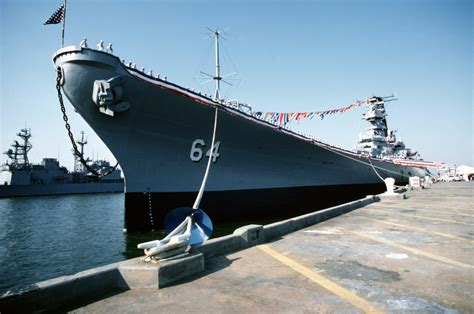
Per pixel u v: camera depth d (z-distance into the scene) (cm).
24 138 5512
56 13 848
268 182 1453
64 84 855
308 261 433
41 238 1427
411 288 319
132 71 939
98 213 2522
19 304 258
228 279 360
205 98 1123
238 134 1242
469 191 2178
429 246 514
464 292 306
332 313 262
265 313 265
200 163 1182
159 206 1105
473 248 498
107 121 945
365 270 385
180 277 360
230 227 1234
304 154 1606
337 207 955
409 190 2375
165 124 1043
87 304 292
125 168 1027
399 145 3403
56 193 5097
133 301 297
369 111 3070
